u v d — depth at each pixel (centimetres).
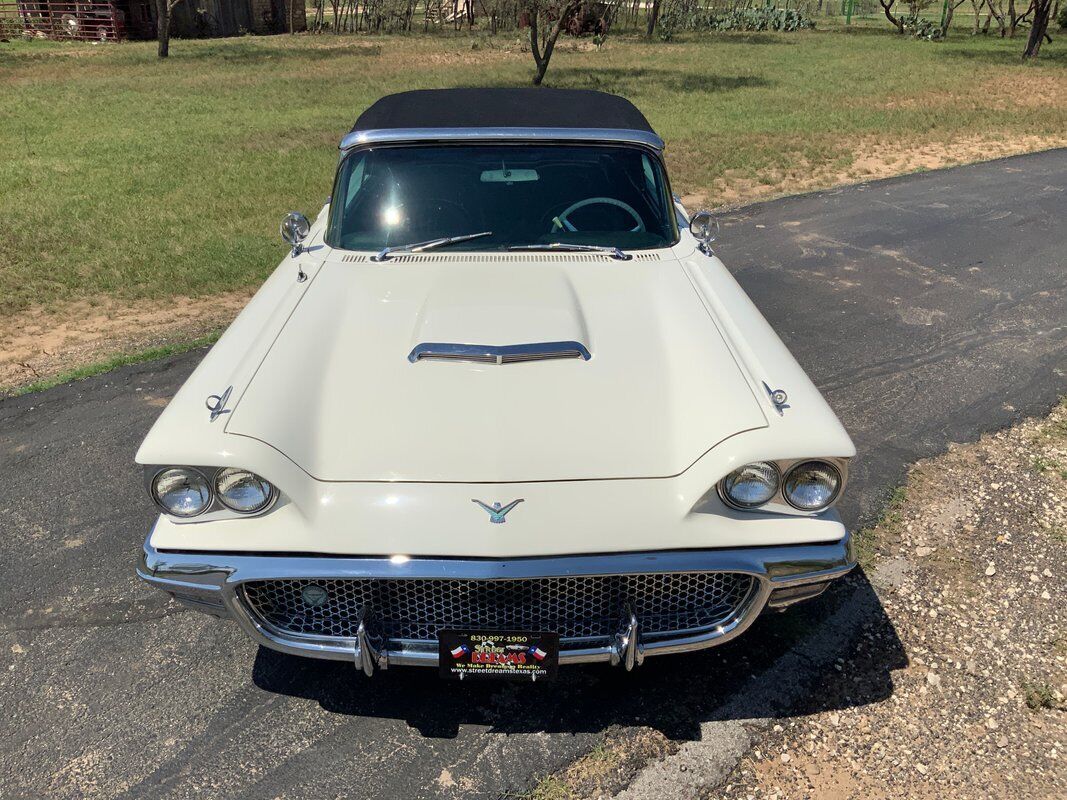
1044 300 594
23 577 312
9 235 744
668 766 238
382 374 253
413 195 333
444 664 231
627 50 2683
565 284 300
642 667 273
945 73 2033
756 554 223
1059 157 1099
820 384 468
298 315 284
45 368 496
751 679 268
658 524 219
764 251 711
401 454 228
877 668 272
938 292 611
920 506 356
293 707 258
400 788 231
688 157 1080
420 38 3161
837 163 1067
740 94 1669
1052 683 265
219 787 231
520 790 231
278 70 2083
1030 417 430
